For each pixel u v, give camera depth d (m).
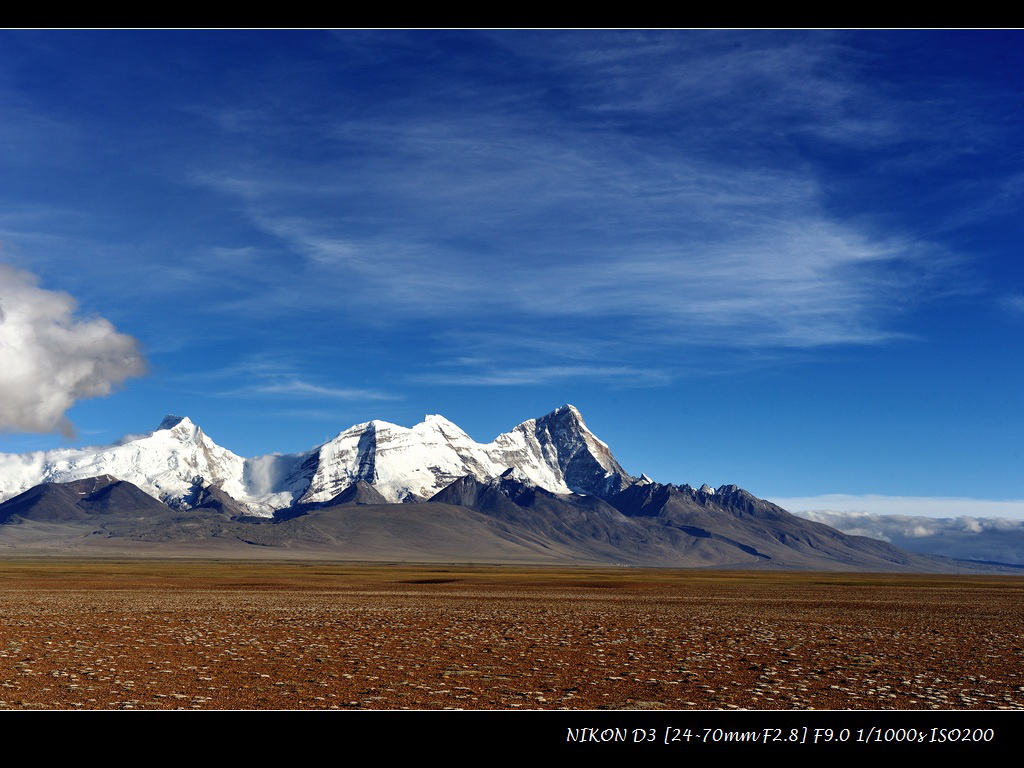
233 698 27.52
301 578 151.88
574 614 65.94
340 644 41.91
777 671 34.41
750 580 188.12
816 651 41.28
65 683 29.55
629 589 121.19
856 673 34.03
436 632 48.81
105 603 72.94
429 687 29.78
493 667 34.53
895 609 77.75
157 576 155.25
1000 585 182.62
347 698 27.70
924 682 31.97
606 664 35.91
